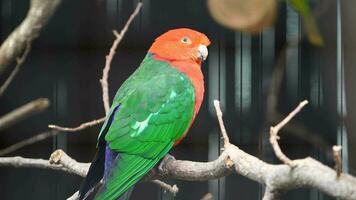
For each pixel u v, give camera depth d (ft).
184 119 24.16
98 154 21.89
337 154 14.06
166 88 24.18
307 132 37.96
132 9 38.17
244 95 37.73
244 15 33.45
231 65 37.73
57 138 38.14
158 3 37.93
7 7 38.32
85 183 20.08
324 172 14.47
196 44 25.89
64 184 38.01
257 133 37.83
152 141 22.99
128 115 23.16
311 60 37.93
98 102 38.34
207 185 37.83
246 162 16.90
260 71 37.76
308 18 30.12
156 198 37.76
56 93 38.45
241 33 37.60
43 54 38.42
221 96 37.76
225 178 37.68
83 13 38.29
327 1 37.63
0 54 29.94
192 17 37.76
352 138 33.76
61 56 38.40
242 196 37.52
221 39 37.68
